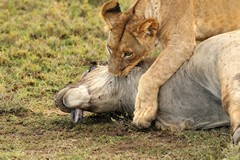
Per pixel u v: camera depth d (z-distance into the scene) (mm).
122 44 11867
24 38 17844
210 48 10852
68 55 16781
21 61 16438
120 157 9617
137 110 11523
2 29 18703
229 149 9133
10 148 10555
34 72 15805
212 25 12297
